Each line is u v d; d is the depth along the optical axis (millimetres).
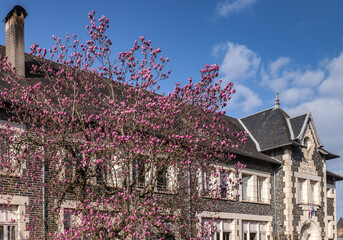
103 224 11414
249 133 27938
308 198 26328
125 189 12180
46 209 13977
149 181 12438
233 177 22344
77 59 14000
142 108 13094
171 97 13086
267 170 25203
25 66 18078
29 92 12867
